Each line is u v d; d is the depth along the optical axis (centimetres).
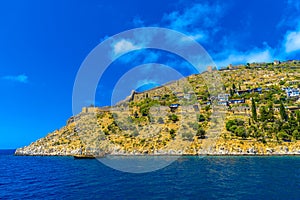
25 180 5797
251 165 7731
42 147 18188
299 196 3656
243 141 12288
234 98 19412
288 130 12962
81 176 5956
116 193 3878
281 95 19625
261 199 3506
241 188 4188
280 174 5828
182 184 4525
